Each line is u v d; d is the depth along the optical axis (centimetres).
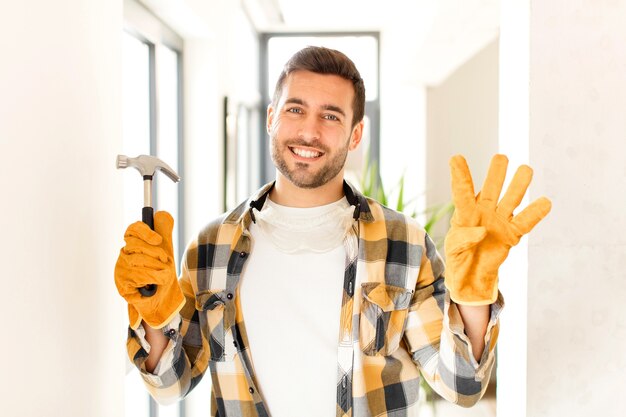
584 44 127
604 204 128
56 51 86
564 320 128
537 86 126
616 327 129
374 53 586
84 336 98
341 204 116
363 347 107
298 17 529
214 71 268
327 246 111
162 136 259
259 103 547
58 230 88
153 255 86
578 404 129
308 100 108
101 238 105
